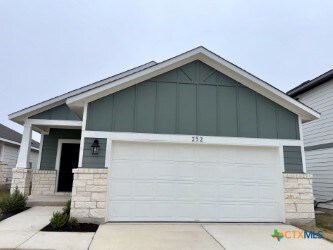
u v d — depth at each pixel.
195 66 8.20
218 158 7.88
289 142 8.04
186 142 7.66
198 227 6.87
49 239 5.46
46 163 11.95
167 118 7.73
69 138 12.24
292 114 8.25
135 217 7.25
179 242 5.51
